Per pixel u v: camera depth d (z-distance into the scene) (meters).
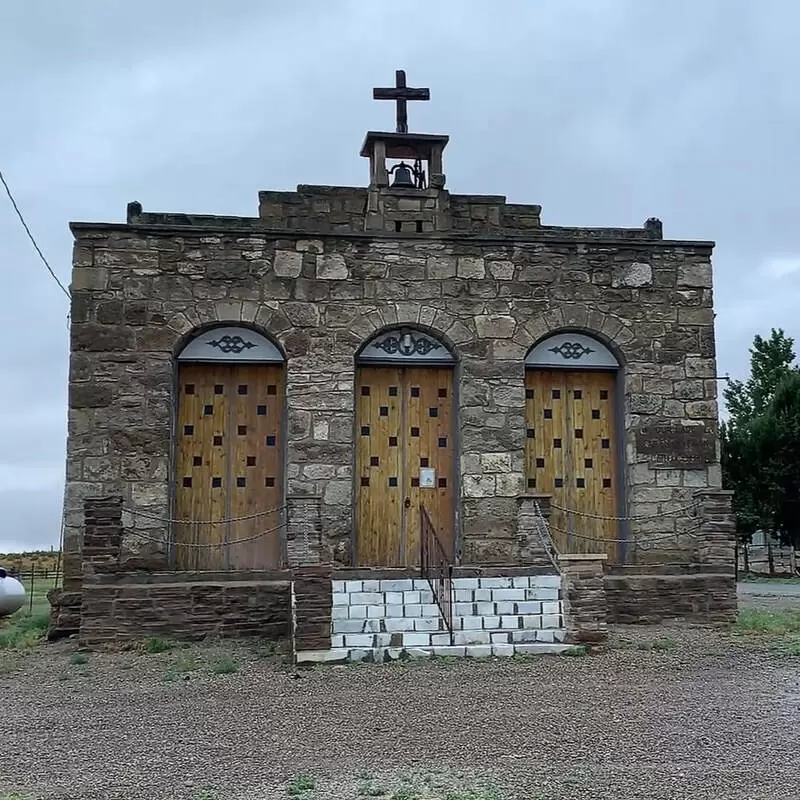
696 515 17.64
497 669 12.41
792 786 7.53
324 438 17.25
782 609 19.69
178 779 7.91
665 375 18.12
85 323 17.09
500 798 7.25
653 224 18.81
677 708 10.20
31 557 46.75
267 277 17.53
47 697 11.59
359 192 18.30
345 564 16.97
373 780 7.77
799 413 39.94
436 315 17.80
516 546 17.34
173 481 17.25
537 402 18.31
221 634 15.39
